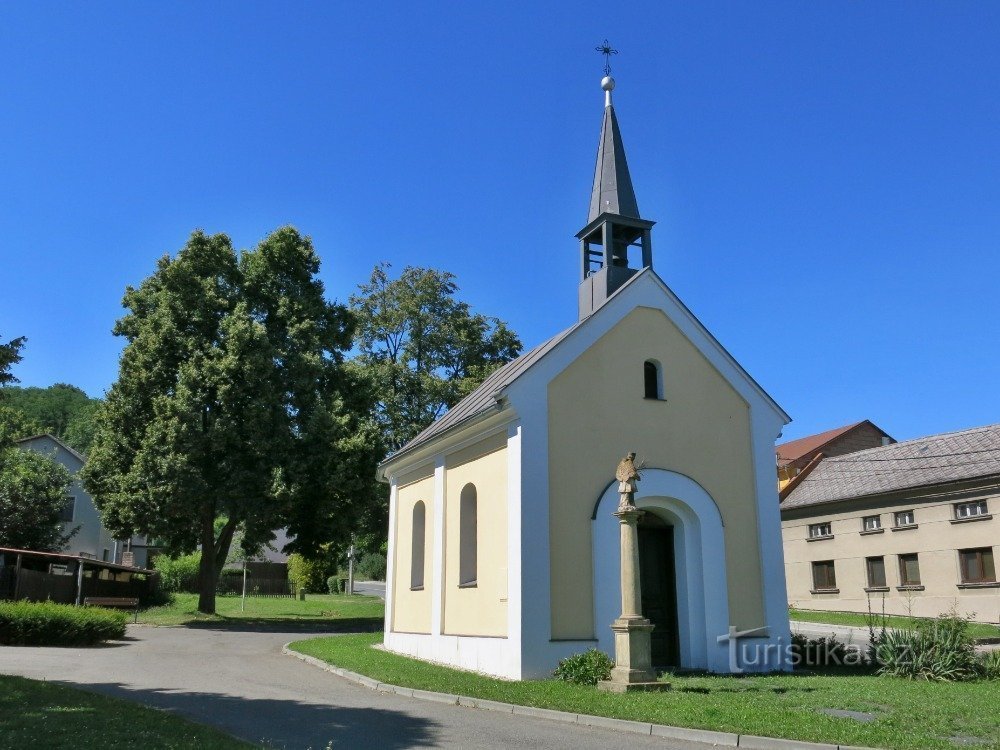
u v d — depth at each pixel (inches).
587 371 644.1
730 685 522.3
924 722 393.7
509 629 583.2
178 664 668.1
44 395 3472.0
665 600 657.6
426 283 1768.0
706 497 662.5
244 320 1221.1
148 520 1161.4
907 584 1294.3
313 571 2447.1
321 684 573.6
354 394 1348.4
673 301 697.6
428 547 765.3
